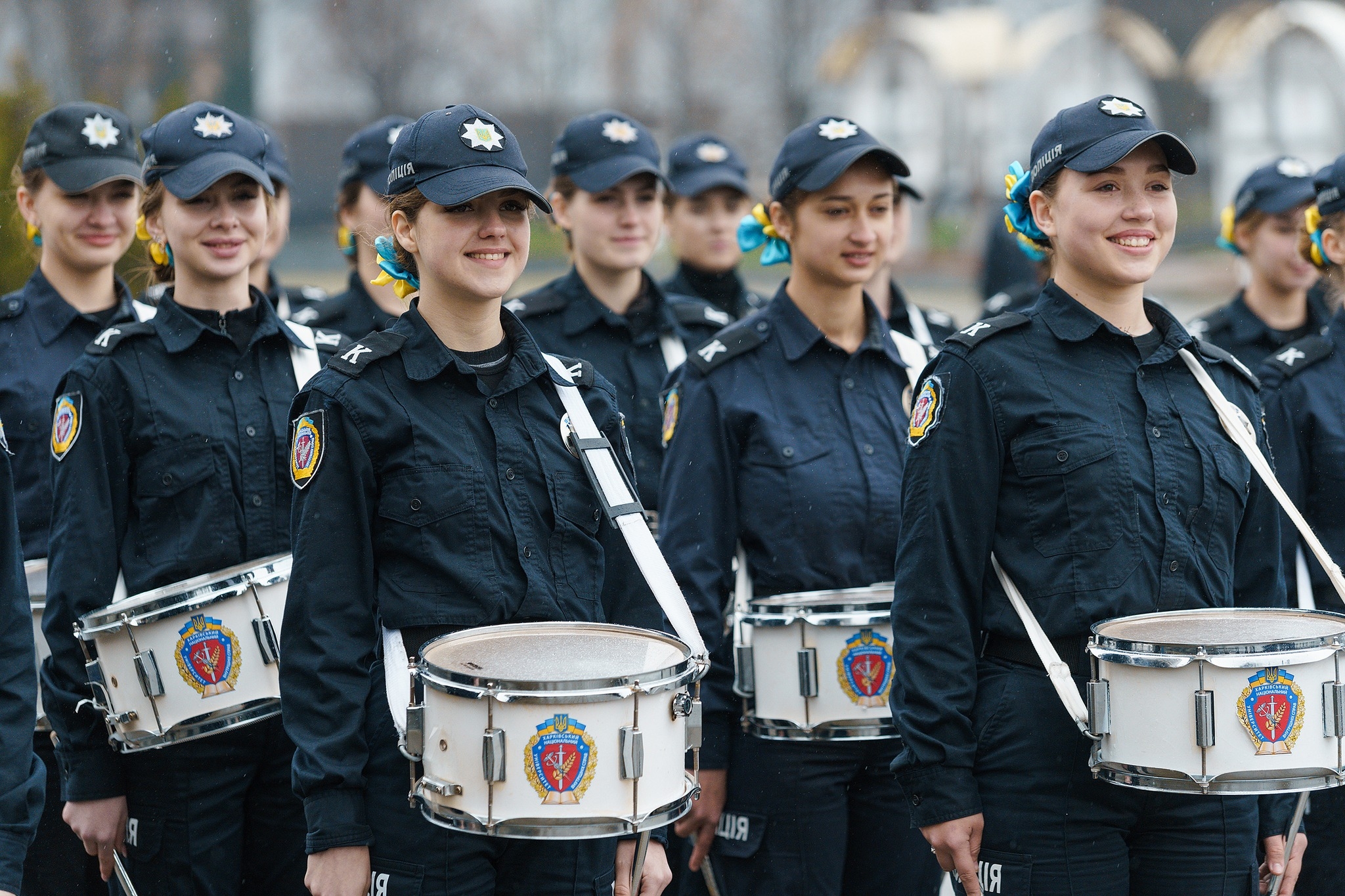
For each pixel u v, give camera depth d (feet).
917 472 28.04
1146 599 26.96
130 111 212.64
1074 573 26.94
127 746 31.14
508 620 25.99
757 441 34.24
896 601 28.12
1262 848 31.12
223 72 244.83
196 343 33.71
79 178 39.70
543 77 302.25
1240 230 50.72
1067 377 27.76
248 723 30.58
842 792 33.50
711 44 299.99
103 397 32.73
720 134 298.97
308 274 219.61
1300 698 25.02
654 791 24.02
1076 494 27.04
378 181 49.52
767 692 32.76
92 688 31.86
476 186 25.32
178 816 32.04
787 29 292.40
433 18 297.12
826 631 32.09
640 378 42.91
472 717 23.52
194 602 30.37
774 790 33.42
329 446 25.59
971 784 27.25
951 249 260.62
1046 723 26.89
